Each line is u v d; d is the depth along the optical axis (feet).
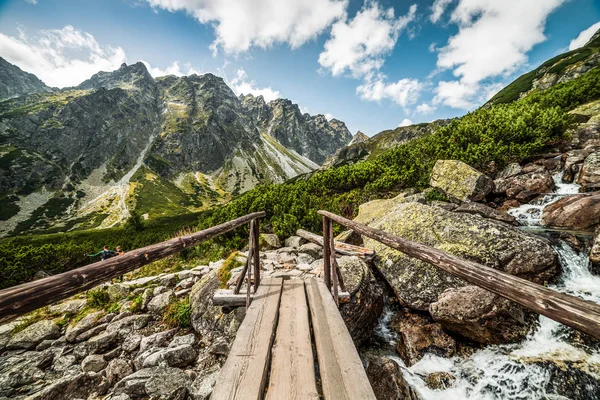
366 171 55.62
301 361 10.07
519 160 43.24
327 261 18.57
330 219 17.11
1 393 16.22
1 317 3.19
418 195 43.42
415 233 25.41
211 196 542.98
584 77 66.23
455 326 17.54
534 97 65.46
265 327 12.44
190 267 37.24
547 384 13.87
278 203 48.67
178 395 14.48
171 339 20.63
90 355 19.39
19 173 411.75
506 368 15.21
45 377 17.72
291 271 23.70
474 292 17.65
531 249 20.18
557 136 43.65
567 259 21.71
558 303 3.82
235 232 42.27
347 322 17.98
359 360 9.75
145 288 27.76
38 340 21.47
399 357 18.11
